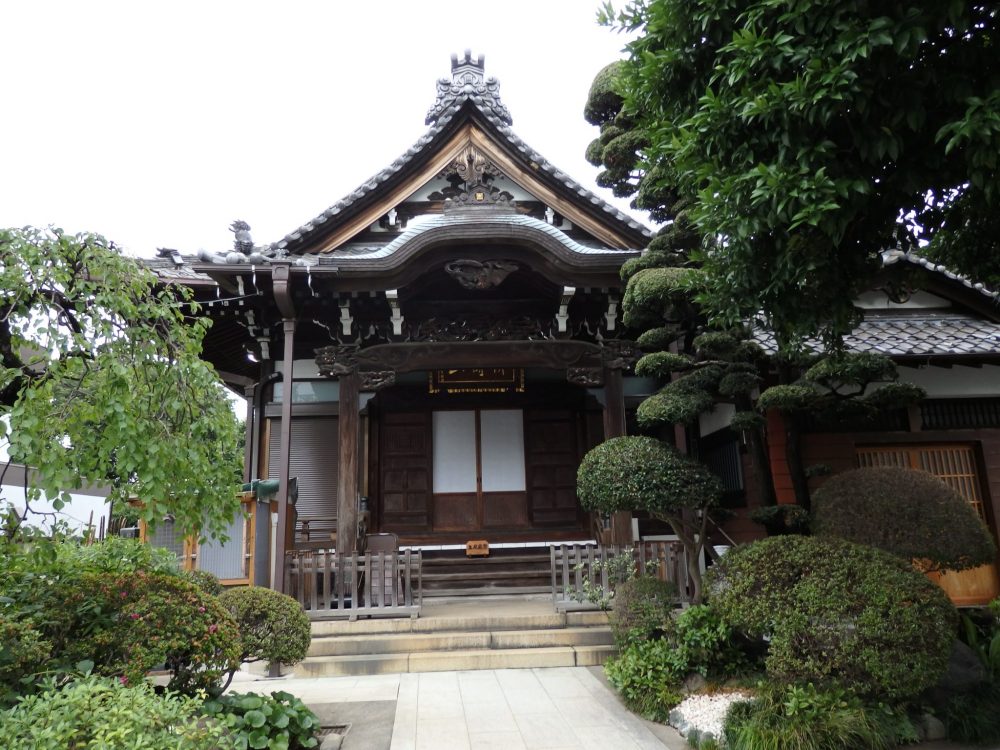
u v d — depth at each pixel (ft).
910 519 17.71
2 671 10.59
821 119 11.76
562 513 34.63
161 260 28.73
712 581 16.98
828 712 13.25
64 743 8.70
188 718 11.33
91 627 12.48
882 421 28.60
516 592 29.99
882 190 13.94
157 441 11.71
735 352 21.58
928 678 12.99
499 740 14.87
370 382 28.19
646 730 15.48
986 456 28.37
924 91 12.04
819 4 11.48
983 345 27.14
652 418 20.39
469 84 33.65
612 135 24.20
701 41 14.37
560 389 35.68
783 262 14.14
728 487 31.17
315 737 14.87
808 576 14.29
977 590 27.81
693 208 16.51
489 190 30.35
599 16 16.12
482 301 30.22
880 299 31.22
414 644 22.02
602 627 23.13
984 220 15.21
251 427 33.01
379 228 33.17
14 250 11.62
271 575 24.82
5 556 11.70
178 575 16.01
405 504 34.37
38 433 10.73
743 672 17.10
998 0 11.24
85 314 12.09
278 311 29.04
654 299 20.30
